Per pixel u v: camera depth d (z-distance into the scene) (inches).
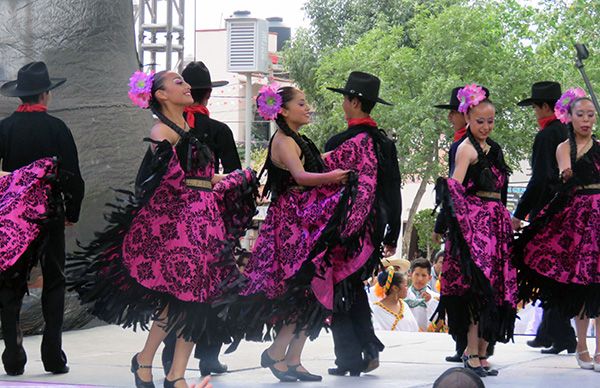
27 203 279.9
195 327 247.4
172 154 242.7
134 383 278.7
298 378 290.2
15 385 270.4
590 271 319.3
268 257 282.7
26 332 408.5
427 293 499.5
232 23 1027.9
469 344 314.2
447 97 1075.3
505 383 296.8
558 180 330.3
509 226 318.0
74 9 446.6
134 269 245.8
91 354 349.7
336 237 278.4
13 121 298.0
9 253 274.8
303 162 290.5
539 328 385.1
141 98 250.8
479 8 1103.0
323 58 1336.1
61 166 287.3
